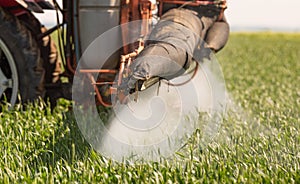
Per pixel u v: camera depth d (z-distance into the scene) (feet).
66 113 28.66
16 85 28.35
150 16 26.09
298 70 62.34
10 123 25.61
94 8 25.95
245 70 60.95
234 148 23.31
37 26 30.01
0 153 21.75
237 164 20.81
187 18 25.98
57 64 30.19
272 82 49.78
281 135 25.67
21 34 28.14
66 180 19.03
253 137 24.71
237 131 26.66
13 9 29.12
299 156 22.18
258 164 20.94
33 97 28.48
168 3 27.45
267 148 23.31
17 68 28.27
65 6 27.07
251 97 38.68
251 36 178.81
